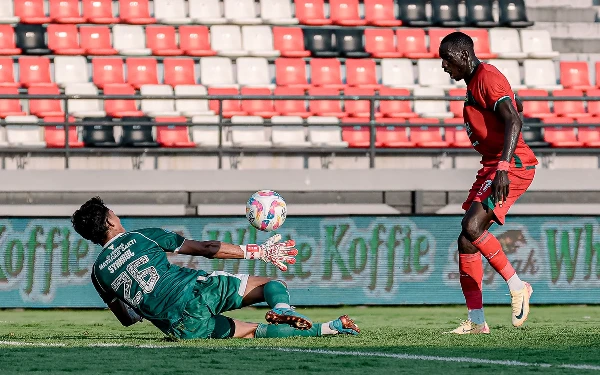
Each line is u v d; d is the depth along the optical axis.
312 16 52.69
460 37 17.56
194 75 48.00
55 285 29.17
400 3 53.34
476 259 18.25
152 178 33.88
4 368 12.63
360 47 50.75
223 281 16.55
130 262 16.11
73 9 50.81
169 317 16.20
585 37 54.25
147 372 12.13
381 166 42.91
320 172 34.66
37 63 47.31
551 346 15.70
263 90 46.28
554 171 35.47
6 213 33.03
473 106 17.62
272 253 16.36
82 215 16.30
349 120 44.75
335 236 29.97
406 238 30.14
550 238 30.31
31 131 42.97
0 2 49.88
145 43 49.88
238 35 50.59
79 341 17.08
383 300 30.03
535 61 50.88
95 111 42.91
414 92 47.34
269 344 15.66
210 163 42.00
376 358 13.68
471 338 17.25
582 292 30.41
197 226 29.70
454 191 35.28
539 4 54.56
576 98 35.22
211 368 12.54
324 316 26.94
